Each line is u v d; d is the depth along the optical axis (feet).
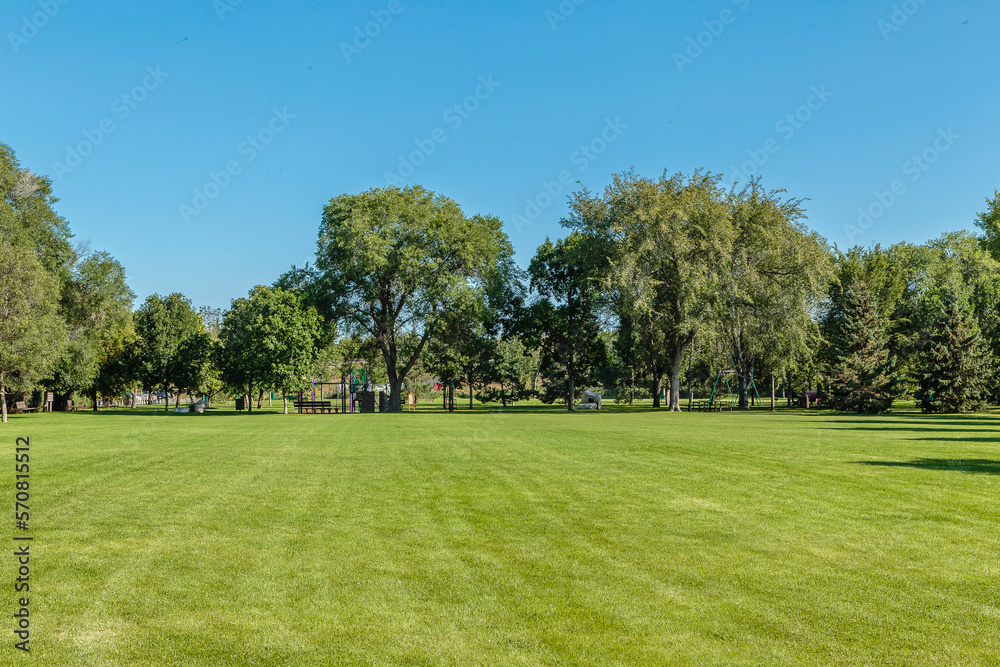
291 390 177.37
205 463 53.21
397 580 22.35
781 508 33.14
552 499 35.94
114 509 34.27
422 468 48.98
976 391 153.17
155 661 16.48
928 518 30.73
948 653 16.47
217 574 23.18
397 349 211.82
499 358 224.33
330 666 16.12
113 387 237.66
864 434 80.02
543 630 18.11
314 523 30.71
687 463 50.88
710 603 19.95
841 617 18.79
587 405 223.30
